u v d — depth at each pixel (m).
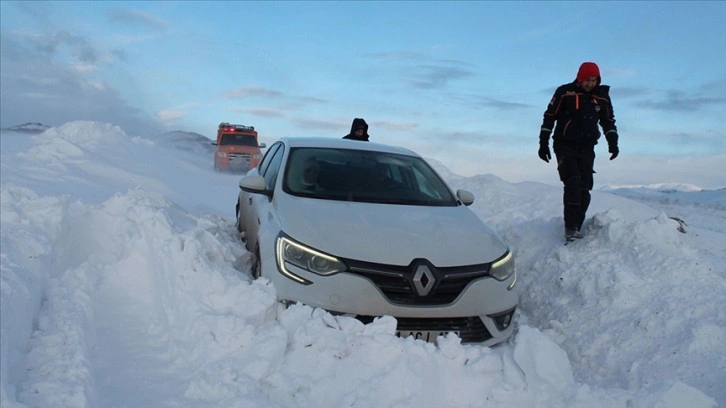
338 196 4.80
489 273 4.04
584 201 5.68
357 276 3.77
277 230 4.18
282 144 5.85
